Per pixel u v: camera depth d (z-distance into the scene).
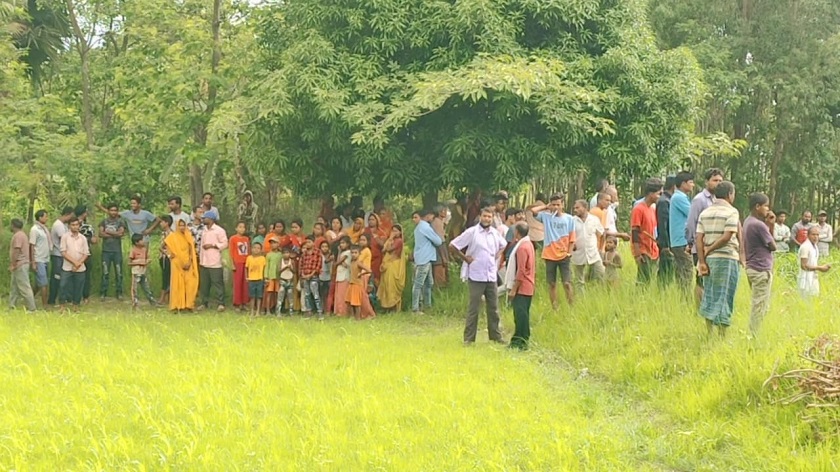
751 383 8.23
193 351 11.18
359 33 15.85
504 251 15.01
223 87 17.78
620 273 14.35
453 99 15.20
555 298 13.45
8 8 17.83
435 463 6.73
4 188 18.36
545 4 15.62
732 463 6.98
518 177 15.52
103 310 16.05
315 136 15.59
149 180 19.38
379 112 14.77
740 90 28.62
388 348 11.71
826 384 7.51
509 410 8.44
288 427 7.62
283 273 15.56
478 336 13.27
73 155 17.84
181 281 15.75
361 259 15.19
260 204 23.98
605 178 16.41
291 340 12.30
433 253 15.35
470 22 15.17
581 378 10.17
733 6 29.23
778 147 29.48
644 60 16.30
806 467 6.55
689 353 9.68
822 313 10.31
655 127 15.89
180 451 6.87
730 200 9.89
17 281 15.42
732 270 9.74
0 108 18.08
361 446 7.13
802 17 28.86
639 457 7.18
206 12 19.58
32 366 10.13
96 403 8.35
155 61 18.69
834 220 32.31
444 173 15.35
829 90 28.75
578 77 15.41
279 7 17.36
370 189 16.33
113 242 17.12
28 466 6.55
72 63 21.89
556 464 6.86
